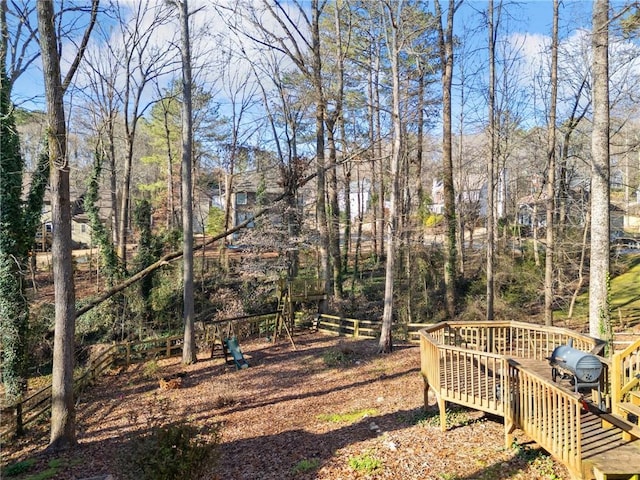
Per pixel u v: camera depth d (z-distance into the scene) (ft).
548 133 67.82
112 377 49.70
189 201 52.85
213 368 50.39
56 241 30.63
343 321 67.10
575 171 81.51
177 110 112.37
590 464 16.71
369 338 60.44
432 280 76.28
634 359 21.31
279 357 53.42
